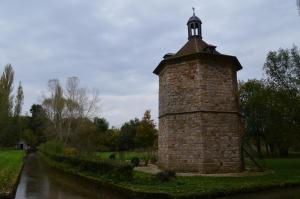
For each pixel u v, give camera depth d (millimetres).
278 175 17812
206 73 20156
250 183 14141
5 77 53031
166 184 13719
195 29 23234
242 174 18469
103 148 49000
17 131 61719
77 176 20078
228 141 19938
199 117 19438
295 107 23219
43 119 50875
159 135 23297
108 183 14656
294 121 23703
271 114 25125
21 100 61375
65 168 23891
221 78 20688
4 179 16766
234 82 21828
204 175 17859
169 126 20750
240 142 20906
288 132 23922
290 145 26453
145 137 39438
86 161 20406
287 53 24312
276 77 24422
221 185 13531
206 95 19828
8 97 52969
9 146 62219
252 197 12180
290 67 24094
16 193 14914
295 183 14914
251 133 39812
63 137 43875
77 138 39906
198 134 19328
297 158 36781
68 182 19312
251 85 37906
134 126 52000
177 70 21000
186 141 19812
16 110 60656
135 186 13234
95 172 18438
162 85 22953
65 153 30781
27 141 74688
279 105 23672
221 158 19438
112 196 13695
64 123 44656
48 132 47375
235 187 13016
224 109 20281
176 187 12945
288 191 13508
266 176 17328
